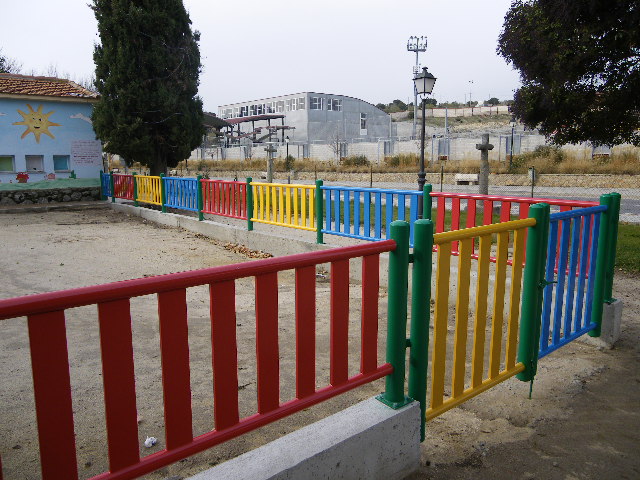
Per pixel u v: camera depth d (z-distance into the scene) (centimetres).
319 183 825
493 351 327
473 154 3634
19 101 1714
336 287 247
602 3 797
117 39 1770
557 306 400
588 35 830
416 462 280
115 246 1046
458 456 296
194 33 1917
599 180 2500
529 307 349
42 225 1366
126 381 187
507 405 357
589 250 450
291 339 499
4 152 1697
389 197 708
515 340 345
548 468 284
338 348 251
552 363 429
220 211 1131
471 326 529
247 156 5434
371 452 254
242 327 537
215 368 210
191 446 205
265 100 6519
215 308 207
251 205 1009
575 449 304
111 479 186
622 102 898
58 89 1900
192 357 457
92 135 1880
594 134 984
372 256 257
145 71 1786
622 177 2441
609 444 308
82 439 319
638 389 380
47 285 722
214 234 1134
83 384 398
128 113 1792
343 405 366
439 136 3794
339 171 3934
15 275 784
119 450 188
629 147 2742
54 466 173
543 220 342
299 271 232
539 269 347
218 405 213
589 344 470
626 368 418
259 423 225
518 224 327
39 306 163
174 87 1853
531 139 3384
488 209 593
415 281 269
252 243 1002
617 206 452
